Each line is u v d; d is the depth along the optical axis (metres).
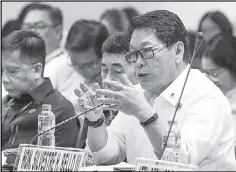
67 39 12.08
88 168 6.16
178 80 7.54
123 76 7.03
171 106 7.51
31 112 9.91
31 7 14.11
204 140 7.05
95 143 7.69
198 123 7.20
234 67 11.17
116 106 7.05
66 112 9.66
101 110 7.56
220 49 11.22
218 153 7.37
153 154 7.60
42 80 10.14
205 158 7.32
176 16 7.45
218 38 11.37
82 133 9.53
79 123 9.65
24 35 10.18
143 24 7.30
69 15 15.86
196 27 14.58
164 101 7.54
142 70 7.31
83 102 7.48
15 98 10.16
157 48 7.23
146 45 7.23
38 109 9.91
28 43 10.07
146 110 6.82
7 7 15.68
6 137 9.95
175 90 7.50
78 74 12.76
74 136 9.53
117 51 9.28
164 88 7.66
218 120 7.29
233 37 11.42
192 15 14.72
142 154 7.78
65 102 9.84
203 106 7.35
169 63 7.38
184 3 14.83
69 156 6.09
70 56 12.07
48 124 7.90
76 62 11.96
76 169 6.02
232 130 7.59
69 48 12.01
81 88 7.48
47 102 9.90
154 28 7.26
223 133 7.45
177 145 6.71
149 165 5.74
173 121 6.50
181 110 7.43
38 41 10.14
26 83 10.06
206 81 7.72
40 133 7.05
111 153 7.80
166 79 7.47
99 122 7.61
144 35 7.26
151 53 7.22
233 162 7.49
